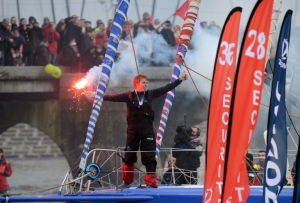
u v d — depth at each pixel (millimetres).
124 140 65250
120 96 26938
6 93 65438
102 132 65000
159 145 29234
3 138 65875
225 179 20750
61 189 26203
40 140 66188
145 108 26719
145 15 63812
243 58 20641
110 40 29000
